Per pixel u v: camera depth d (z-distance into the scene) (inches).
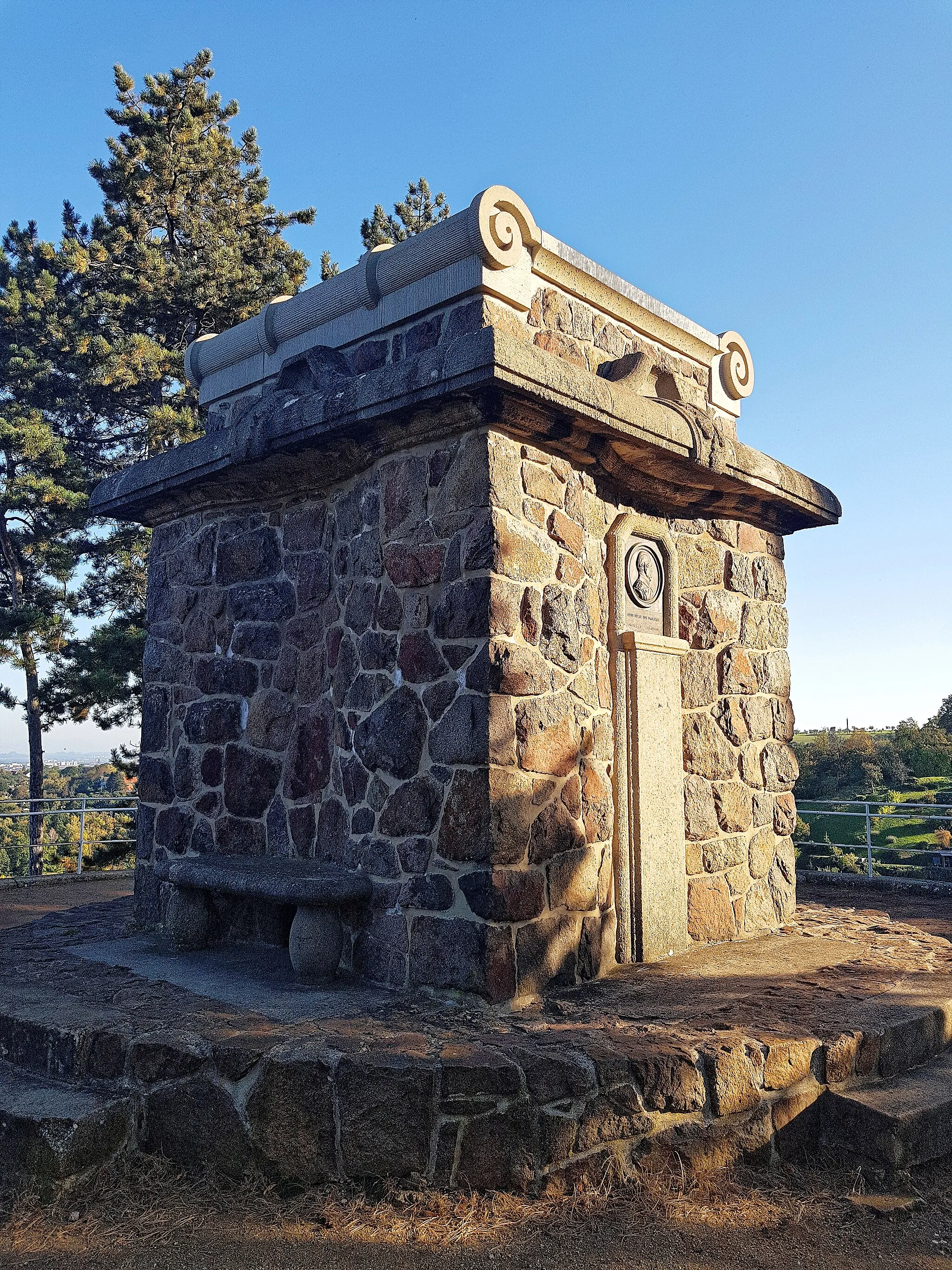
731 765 250.8
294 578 235.1
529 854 180.1
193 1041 151.3
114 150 708.0
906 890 345.7
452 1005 172.4
